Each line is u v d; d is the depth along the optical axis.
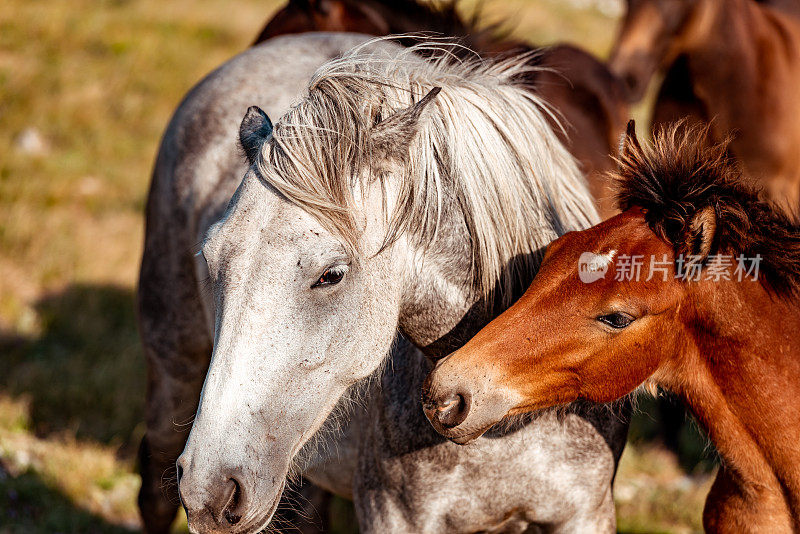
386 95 3.17
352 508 6.53
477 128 3.31
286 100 4.79
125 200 11.84
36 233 10.51
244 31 18.52
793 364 3.37
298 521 5.01
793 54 7.78
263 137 3.27
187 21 18.41
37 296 9.41
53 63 15.33
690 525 6.42
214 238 2.94
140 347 8.71
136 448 7.20
